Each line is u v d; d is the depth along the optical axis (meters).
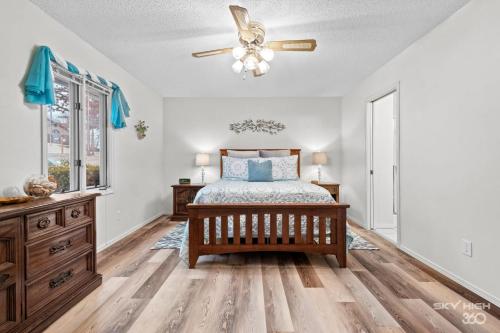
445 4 2.04
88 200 1.99
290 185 3.20
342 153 4.86
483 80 1.88
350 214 4.49
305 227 2.71
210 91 4.57
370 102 3.81
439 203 2.32
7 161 1.84
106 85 3.05
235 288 2.02
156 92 4.61
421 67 2.57
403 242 2.87
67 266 1.76
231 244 2.53
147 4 2.06
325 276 2.24
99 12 2.17
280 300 1.84
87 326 1.55
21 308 1.42
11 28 1.86
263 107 4.95
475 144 1.94
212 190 2.79
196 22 2.32
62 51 2.36
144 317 1.64
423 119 2.54
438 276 2.23
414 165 2.67
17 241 1.40
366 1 2.01
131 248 2.97
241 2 2.02
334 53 2.96
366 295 1.91
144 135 4.07
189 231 2.45
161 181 4.89
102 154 3.15
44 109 2.14
